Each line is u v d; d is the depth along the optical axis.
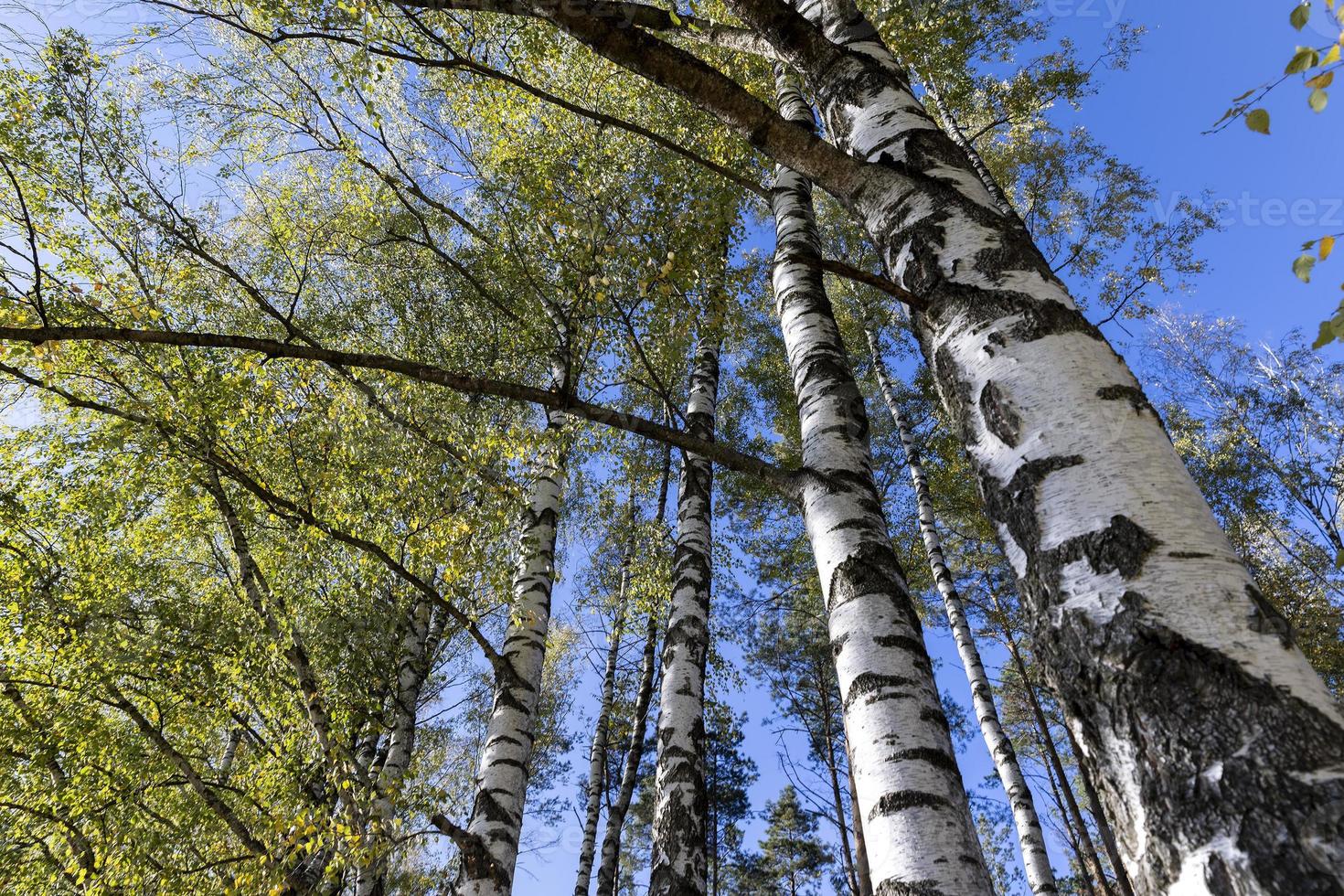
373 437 5.69
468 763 11.92
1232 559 1.11
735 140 6.34
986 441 1.38
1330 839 0.80
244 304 7.75
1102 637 1.07
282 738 5.86
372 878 5.09
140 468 5.80
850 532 2.34
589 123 6.63
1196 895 0.86
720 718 10.95
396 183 6.24
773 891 21.27
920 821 1.85
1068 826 12.98
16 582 6.43
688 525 5.82
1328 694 0.95
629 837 15.94
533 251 5.86
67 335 2.19
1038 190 9.61
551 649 12.87
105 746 6.04
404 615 6.70
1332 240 1.41
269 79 6.86
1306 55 1.48
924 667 2.15
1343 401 11.98
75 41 6.05
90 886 5.48
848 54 2.11
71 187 6.18
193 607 6.87
